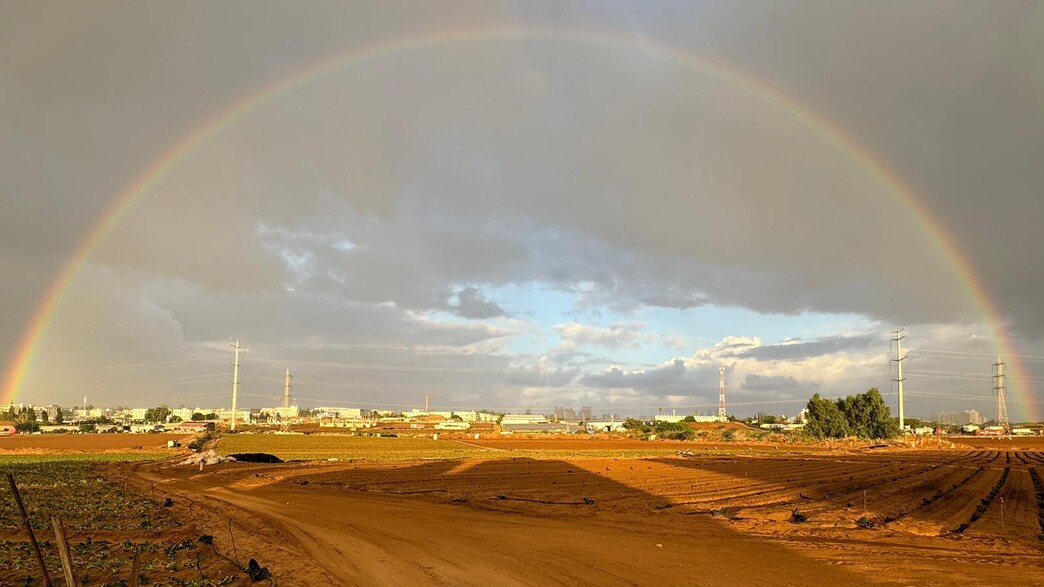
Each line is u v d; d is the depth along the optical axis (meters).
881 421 173.00
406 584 18.73
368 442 149.75
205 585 19.20
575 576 19.50
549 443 160.88
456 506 38.84
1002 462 92.56
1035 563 22.55
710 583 18.62
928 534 29.22
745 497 43.59
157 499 42.72
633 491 47.41
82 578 20.42
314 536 27.47
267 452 110.12
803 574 19.95
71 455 103.81
